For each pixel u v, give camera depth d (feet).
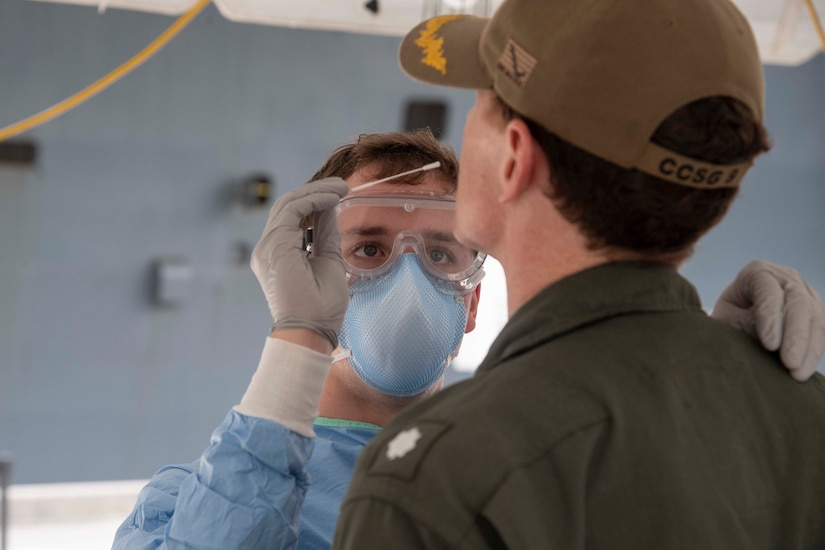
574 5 2.82
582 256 2.96
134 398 17.75
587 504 2.64
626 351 2.84
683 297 3.07
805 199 21.81
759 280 3.47
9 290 16.99
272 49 18.07
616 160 2.76
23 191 16.89
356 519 2.62
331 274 4.12
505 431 2.62
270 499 3.78
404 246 4.67
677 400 2.83
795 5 8.91
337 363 4.94
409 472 2.59
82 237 17.30
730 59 2.79
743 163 2.86
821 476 3.04
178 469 4.90
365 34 18.52
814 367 3.23
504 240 3.13
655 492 2.68
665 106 2.72
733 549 2.76
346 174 5.16
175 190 17.74
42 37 16.72
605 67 2.74
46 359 17.26
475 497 2.52
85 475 17.57
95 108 17.15
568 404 2.69
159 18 17.26
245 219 18.16
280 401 3.85
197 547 3.75
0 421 17.10
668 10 2.77
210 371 18.12
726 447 2.87
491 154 3.08
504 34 2.96
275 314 4.04
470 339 17.83
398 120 18.98
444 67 3.21
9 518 16.65
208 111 17.83
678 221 2.84
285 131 18.30
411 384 4.71
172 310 17.80
